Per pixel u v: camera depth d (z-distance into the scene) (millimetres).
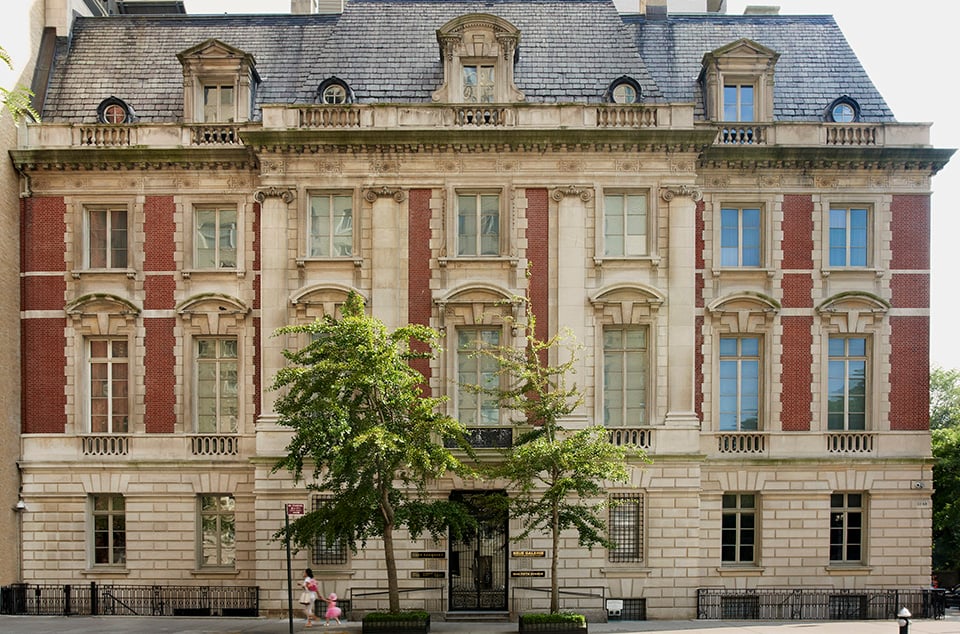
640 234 27188
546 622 22016
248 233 27719
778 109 29250
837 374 28062
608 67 28516
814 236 27875
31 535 27297
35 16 29516
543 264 26844
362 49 28953
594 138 26516
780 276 27844
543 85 28078
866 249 28219
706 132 26297
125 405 27891
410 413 21844
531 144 26625
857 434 27484
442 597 25688
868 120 28969
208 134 27875
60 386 27625
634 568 26047
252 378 27391
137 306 27594
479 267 26906
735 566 27297
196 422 27625
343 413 20094
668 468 26266
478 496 23891
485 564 26312
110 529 27641
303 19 31562
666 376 26562
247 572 26984
